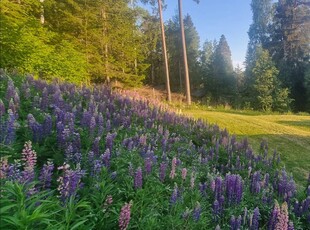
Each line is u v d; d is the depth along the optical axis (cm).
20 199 294
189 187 617
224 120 1953
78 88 1140
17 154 474
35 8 2222
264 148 1149
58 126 569
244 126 1845
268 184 752
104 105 925
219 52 5531
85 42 2595
